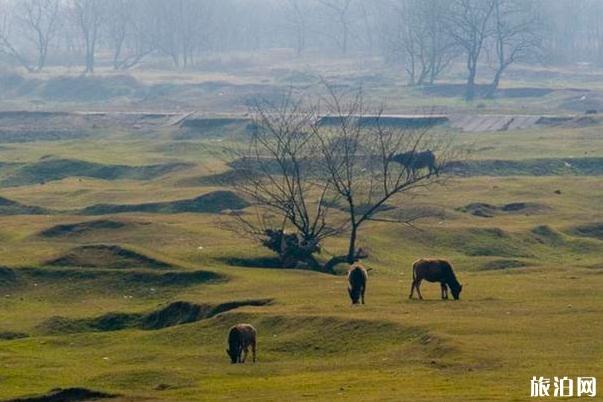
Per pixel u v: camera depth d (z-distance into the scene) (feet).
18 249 417.49
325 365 244.01
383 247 440.86
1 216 517.96
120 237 445.37
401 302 306.55
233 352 255.91
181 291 361.51
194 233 448.65
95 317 329.72
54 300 358.64
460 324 265.54
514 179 630.74
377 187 534.37
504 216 526.16
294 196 461.37
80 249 392.68
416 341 254.27
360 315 281.54
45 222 476.95
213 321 300.61
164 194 564.30
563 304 297.33
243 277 369.30
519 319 272.51
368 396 198.49
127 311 334.65
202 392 219.20
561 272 381.19
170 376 240.53
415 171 505.25
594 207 559.38
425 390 201.57
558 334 252.62
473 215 525.34
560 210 542.98
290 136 583.17
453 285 309.63
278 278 370.53
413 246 449.89
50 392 227.20
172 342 293.43
